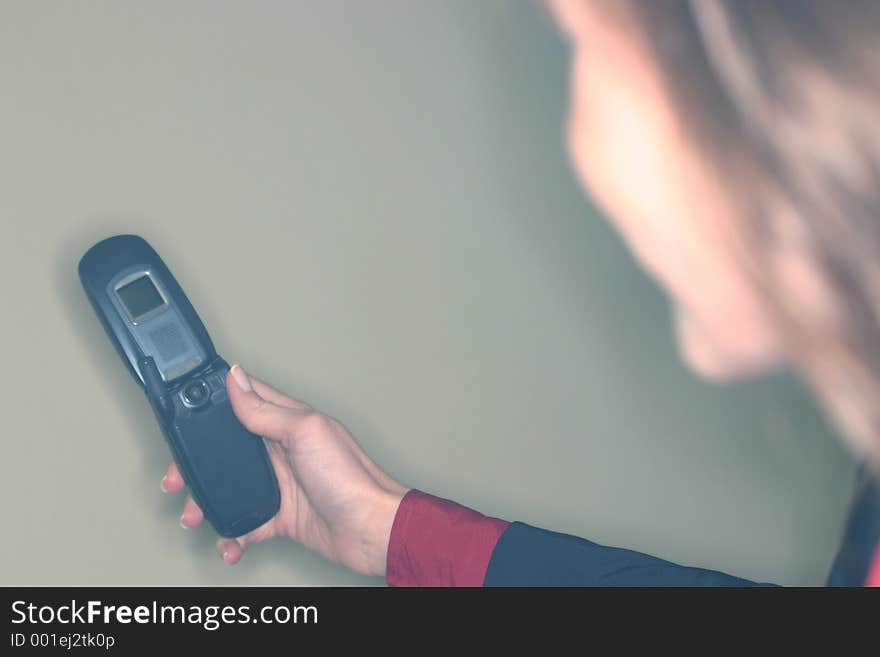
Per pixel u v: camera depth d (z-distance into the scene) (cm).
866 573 52
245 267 112
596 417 113
